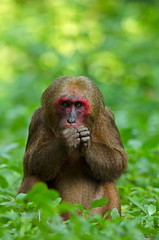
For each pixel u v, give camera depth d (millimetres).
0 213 8680
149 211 9703
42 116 11312
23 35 33406
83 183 11125
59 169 10930
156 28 35844
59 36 33281
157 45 33844
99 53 32469
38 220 8805
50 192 8836
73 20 34312
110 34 34531
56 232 7824
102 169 10969
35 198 8047
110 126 11609
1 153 13836
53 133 11188
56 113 10984
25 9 36125
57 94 10992
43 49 32156
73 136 10500
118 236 7953
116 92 28344
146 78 31625
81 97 10922
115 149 11312
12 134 21297
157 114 24672
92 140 11258
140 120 22672
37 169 10867
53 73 30016
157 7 37594
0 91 28859
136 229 8445
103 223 8648
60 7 35188
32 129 11461
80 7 35750
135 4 37188
